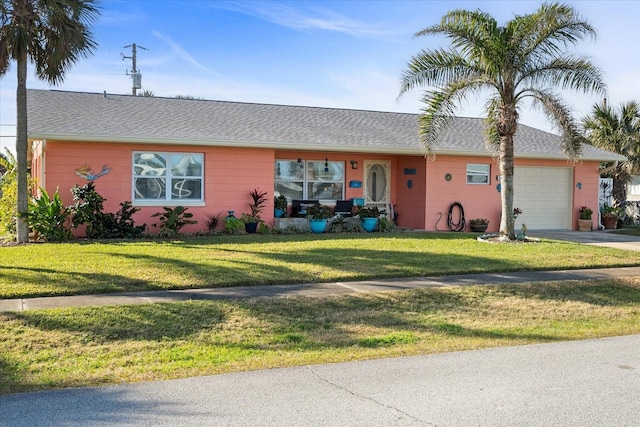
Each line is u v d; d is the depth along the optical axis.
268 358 5.99
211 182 16.61
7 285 8.46
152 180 16.09
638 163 23.06
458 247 13.52
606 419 4.42
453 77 14.67
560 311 8.45
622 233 18.89
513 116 14.63
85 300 7.84
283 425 4.23
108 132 15.23
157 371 5.50
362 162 19.70
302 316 7.59
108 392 4.90
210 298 8.12
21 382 5.14
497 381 5.29
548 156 19.41
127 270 9.76
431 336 7.00
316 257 11.53
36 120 15.40
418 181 19.02
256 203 16.94
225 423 4.25
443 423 4.30
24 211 13.92
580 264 11.55
